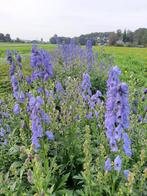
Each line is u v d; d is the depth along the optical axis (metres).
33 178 0.42
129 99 0.73
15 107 0.69
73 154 0.62
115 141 0.43
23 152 0.49
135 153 0.58
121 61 2.78
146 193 0.48
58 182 0.54
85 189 0.48
